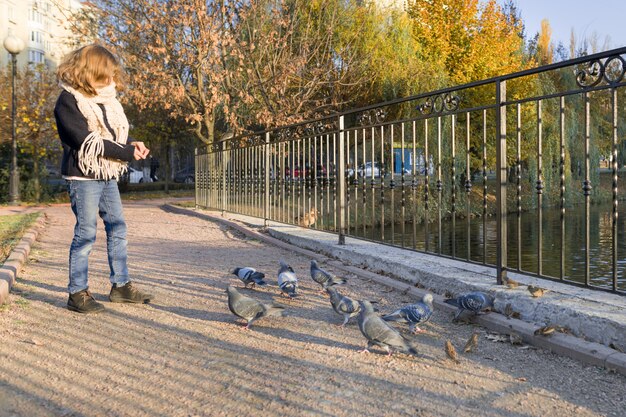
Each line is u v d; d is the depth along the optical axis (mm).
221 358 3271
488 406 2568
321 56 19047
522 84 21375
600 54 3533
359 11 20250
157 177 47875
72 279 4273
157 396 2721
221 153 13492
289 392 2756
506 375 2961
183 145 33344
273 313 3883
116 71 4375
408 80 19297
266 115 16562
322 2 18719
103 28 16703
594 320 3229
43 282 5359
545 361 3164
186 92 16000
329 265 6312
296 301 4719
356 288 5113
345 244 6785
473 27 23031
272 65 17125
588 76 3766
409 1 24422
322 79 18609
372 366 3123
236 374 3012
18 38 16766
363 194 6812
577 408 2531
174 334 3754
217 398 2689
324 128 7914
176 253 7402
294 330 3852
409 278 5035
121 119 4371
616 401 2596
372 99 20109
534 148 21109
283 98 16875
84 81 4137
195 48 15523
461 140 19234
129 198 23562
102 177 4289
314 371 3051
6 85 18969
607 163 28219
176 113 16734
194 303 4609
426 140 5504
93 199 4289
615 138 3586
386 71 19625
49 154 19953
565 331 3395
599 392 2705
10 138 18312
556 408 2537
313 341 3602
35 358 3250
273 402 2635
